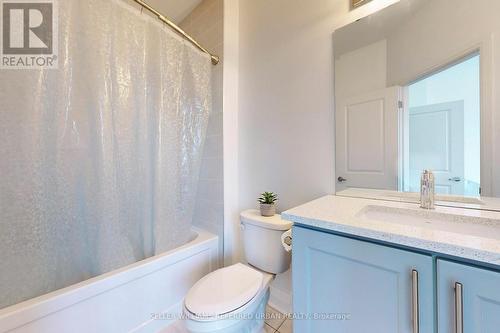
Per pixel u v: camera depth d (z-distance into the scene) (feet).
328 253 2.50
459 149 2.99
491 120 2.76
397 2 3.46
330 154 4.14
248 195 5.56
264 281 3.82
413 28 3.32
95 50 3.53
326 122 4.18
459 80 2.97
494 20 2.73
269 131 5.09
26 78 2.99
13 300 3.16
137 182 4.33
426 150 3.24
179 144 4.96
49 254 3.49
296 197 4.64
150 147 4.53
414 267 1.96
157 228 4.60
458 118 2.99
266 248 4.17
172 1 5.92
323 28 4.21
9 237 3.09
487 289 1.67
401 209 2.98
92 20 3.49
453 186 3.03
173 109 4.80
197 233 5.68
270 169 5.09
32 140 3.07
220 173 5.57
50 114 3.24
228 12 5.54
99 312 3.40
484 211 2.74
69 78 3.33
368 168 3.75
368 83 3.72
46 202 3.38
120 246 4.09
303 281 2.71
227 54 5.54
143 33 4.17
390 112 3.53
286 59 4.75
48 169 3.34
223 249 5.51
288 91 4.73
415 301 1.96
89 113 3.62
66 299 3.06
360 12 3.81
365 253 2.23
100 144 3.69
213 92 5.70
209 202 5.85
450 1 3.03
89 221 3.89
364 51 3.75
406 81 3.39
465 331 1.75
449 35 3.04
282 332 4.27
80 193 3.78
